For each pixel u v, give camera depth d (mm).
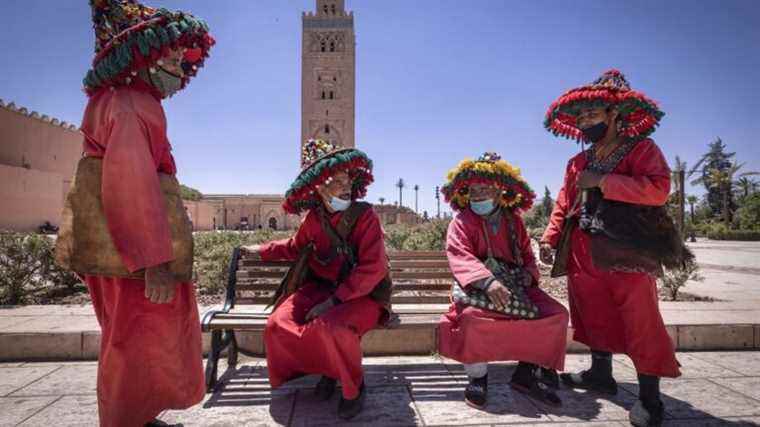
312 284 3396
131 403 2158
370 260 3076
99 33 2242
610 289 2904
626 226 2781
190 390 2316
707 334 4309
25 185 29781
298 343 2918
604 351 3230
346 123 45188
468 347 2990
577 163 3201
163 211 2055
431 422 2787
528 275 3342
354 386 2822
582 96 2865
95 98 2252
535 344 3010
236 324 3223
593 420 2812
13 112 29312
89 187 2111
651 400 2748
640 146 2867
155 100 2271
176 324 2268
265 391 3305
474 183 3297
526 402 3098
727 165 76438
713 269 11164
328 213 3283
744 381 3482
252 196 63938
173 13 2254
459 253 3209
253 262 3986
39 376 3600
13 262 6191
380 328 3262
